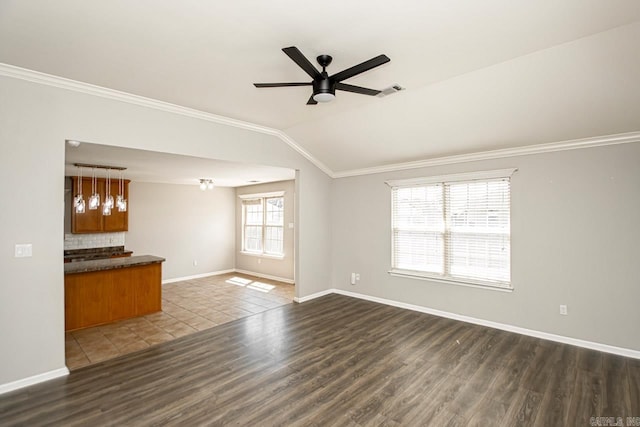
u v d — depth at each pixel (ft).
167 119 12.30
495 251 13.79
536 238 12.73
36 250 9.34
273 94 11.31
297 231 17.85
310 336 12.75
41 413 7.81
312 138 16.37
